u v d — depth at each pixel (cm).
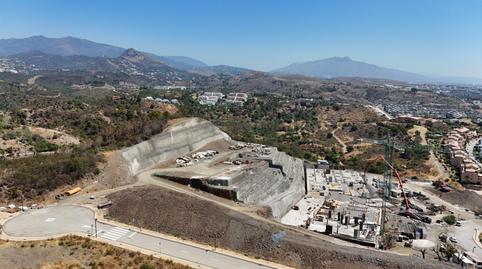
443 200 14850
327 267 7556
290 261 7688
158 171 12044
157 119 16012
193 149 15262
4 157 12550
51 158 11275
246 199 10875
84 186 10319
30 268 6222
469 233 11750
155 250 7388
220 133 17812
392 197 14662
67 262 6475
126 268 6494
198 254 7456
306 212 12206
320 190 15075
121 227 8269
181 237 8238
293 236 8362
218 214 8894
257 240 8194
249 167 13212
